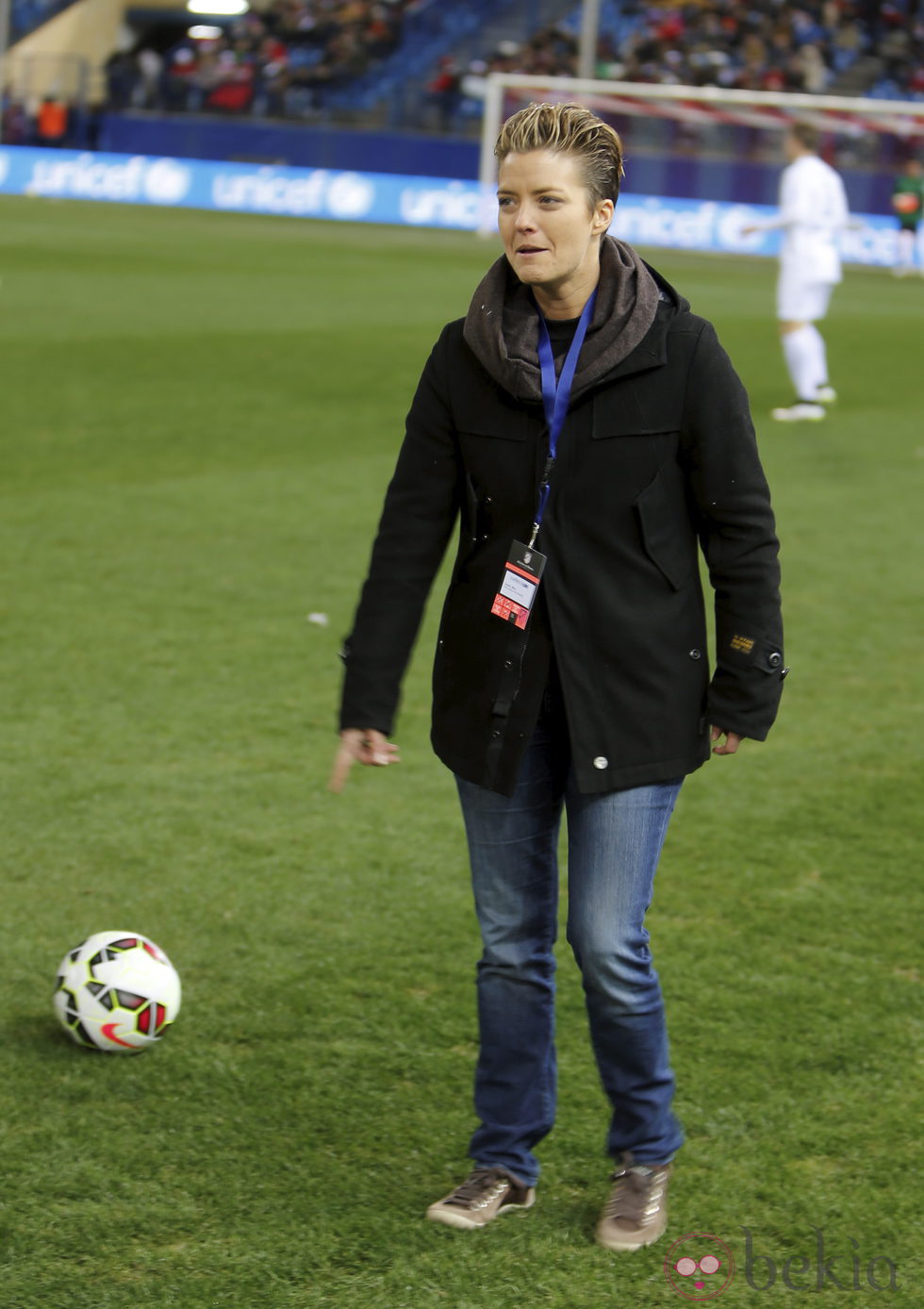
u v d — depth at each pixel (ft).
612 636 31.22
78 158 452.35
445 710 33.14
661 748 31.76
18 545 92.38
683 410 30.58
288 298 228.43
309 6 527.40
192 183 437.58
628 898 32.37
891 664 77.71
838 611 86.43
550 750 32.63
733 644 31.48
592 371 30.14
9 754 61.72
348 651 33.32
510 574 31.37
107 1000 41.06
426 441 32.35
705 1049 42.47
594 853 32.27
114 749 62.95
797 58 463.83
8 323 186.29
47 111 462.60
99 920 48.80
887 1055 42.39
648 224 388.78
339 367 166.40
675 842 56.44
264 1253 33.71
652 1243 34.37
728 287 284.61
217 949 47.29
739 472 30.68
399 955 47.34
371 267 280.31
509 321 30.73
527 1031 34.45
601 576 31.17
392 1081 40.70
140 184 444.14
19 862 52.54
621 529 31.12
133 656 74.13
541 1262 33.71
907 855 55.77
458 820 58.13
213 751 63.31
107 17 553.64
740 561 31.07
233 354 172.45
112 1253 33.55
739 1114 39.47
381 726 32.89
